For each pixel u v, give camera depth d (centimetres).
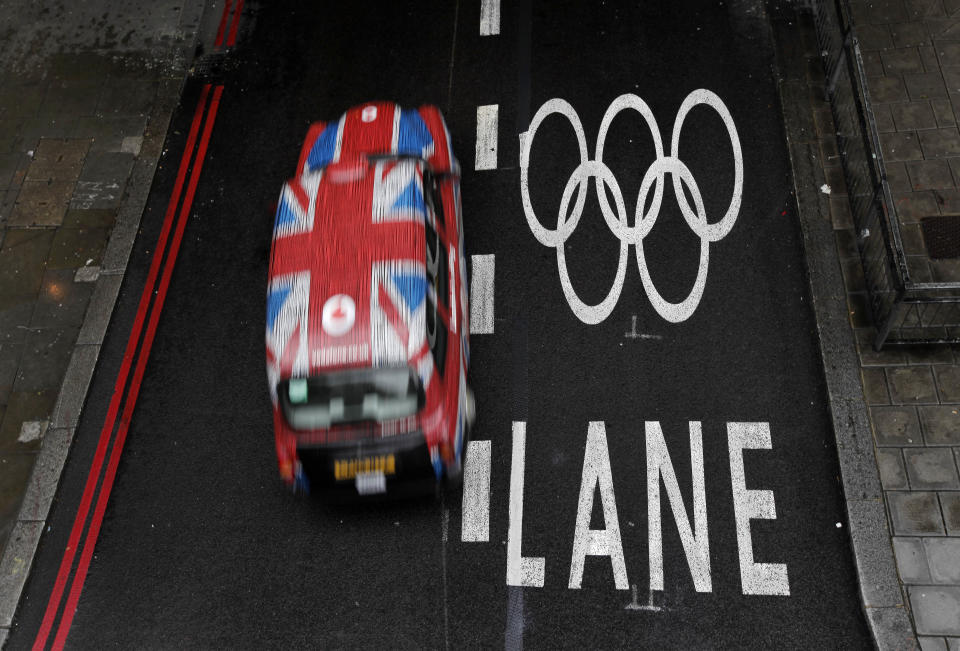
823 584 656
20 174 1004
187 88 1054
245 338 848
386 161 744
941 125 866
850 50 831
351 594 694
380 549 710
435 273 695
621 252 848
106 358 858
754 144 901
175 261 916
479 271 852
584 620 661
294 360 640
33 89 1080
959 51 915
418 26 1063
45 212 968
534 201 895
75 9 1147
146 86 1062
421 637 669
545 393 773
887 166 848
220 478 768
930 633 620
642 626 654
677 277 825
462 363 725
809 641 634
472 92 993
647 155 909
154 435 802
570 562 687
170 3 1139
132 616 707
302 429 650
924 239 799
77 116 1047
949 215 809
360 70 1037
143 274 912
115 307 890
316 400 644
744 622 647
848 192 830
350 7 1097
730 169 887
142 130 1024
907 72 908
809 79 926
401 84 1015
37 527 760
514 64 1006
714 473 716
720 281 817
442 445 661
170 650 688
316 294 656
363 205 700
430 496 729
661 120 934
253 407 804
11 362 864
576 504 713
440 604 681
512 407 770
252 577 713
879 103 891
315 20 1092
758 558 672
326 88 1029
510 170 921
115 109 1048
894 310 689
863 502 677
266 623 690
